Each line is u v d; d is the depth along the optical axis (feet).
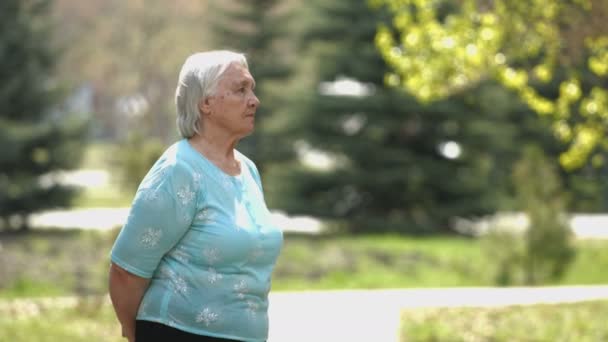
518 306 94.84
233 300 31.76
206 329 31.50
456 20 86.07
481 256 152.46
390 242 172.65
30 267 126.31
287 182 201.36
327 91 200.23
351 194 201.57
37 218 197.98
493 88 201.36
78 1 400.47
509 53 81.20
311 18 202.59
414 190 198.70
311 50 205.36
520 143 226.58
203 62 32.17
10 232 175.01
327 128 201.36
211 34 249.75
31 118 184.85
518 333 81.82
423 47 89.20
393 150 200.03
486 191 201.57
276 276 130.93
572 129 93.09
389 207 202.08
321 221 202.08
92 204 236.22
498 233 129.80
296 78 227.40
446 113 197.57
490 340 79.61
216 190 31.71
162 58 402.31
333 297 100.68
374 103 196.24
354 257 147.33
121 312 32.09
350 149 198.59
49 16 190.08
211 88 31.89
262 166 230.89
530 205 129.18
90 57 405.39
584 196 239.91
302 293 103.04
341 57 200.03
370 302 97.86
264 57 246.47
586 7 70.08
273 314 91.50
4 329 78.95
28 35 182.60
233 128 32.17
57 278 120.47
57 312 88.12
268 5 249.14
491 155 224.33
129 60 400.88
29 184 179.93
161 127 432.25
